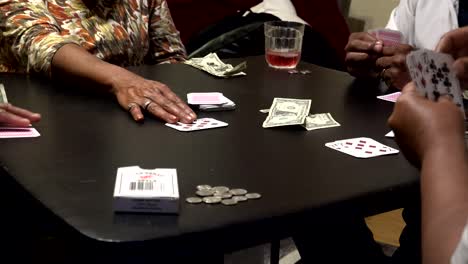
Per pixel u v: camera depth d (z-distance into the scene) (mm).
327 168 1099
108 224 856
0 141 1161
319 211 947
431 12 2145
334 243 1448
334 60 3164
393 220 2627
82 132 1229
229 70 1702
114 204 888
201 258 994
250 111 1412
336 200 971
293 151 1173
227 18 3029
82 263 857
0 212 1453
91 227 846
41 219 936
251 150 1168
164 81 1638
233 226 873
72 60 1543
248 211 913
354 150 1190
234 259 1926
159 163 1083
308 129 1303
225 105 1412
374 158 1159
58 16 1808
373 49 1712
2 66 1757
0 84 1489
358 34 1782
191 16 3176
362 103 1524
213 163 1093
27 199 966
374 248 1517
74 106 1396
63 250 1590
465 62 1191
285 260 2098
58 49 1583
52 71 1586
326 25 3500
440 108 803
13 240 1514
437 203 710
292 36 1808
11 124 1231
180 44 2127
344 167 1108
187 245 849
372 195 1007
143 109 1349
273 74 1766
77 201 923
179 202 929
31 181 991
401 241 1554
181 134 1240
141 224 860
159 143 1184
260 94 1557
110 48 1874
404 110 825
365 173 1087
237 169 1072
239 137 1237
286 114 1363
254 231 893
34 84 1564
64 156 1101
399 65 1653
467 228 609
